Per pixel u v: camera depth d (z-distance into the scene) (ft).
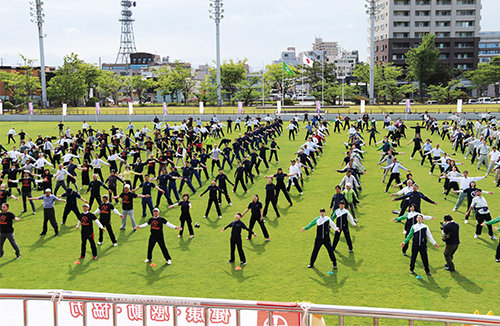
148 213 56.54
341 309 16.15
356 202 53.88
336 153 96.68
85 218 40.52
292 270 37.40
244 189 64.49
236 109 237.45
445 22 354.13
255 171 79.71
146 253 42.45
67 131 121.19
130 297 17.42
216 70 289.74
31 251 43.50
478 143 80.79
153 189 70.08
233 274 36.91
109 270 38.37
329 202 58.80
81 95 291.38
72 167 65.05
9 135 121.39
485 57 521.24
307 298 32.01
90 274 37.52
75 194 50.49
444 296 31.86
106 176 79.41
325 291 33.14
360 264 38.32
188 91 313.73
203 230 48.93
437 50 291.17
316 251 37.27
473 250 40.96
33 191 70.13
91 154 95.71
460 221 49.67
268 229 48.70
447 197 59.98
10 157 75.61
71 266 39.42
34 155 83.35
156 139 93.15
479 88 325.83
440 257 39.65
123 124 186.39
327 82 317.63
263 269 37.78
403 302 31.01
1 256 42.04
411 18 352.28
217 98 279.28
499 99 305.12
